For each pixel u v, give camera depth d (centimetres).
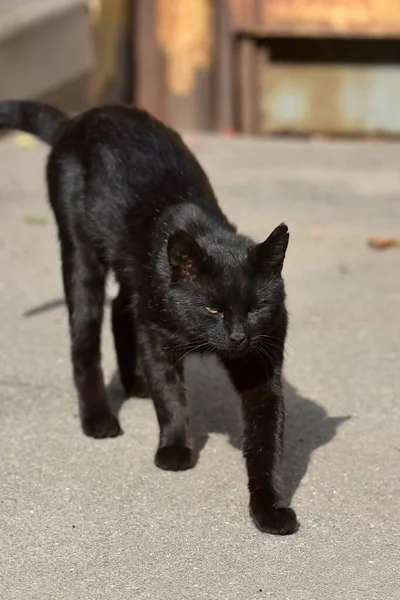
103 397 162
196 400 169
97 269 164
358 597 128
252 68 332
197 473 150
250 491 142
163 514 141
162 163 161
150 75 331
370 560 133
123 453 154
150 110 333
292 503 144
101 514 141
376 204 259
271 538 137
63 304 201
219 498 145
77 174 163
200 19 325
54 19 312
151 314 149
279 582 130
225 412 166
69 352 182
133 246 156
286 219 244
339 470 151
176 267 143
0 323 193
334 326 193
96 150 162
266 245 143
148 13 326
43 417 163
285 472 150
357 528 139
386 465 152
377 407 167
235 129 336
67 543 136
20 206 254
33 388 171
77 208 163
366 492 146
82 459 153
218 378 176
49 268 218
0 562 132
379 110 339
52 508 142
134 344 169
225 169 287
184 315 145
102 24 328
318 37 328
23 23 300
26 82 305
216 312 143
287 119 340
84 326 163
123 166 160
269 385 146
